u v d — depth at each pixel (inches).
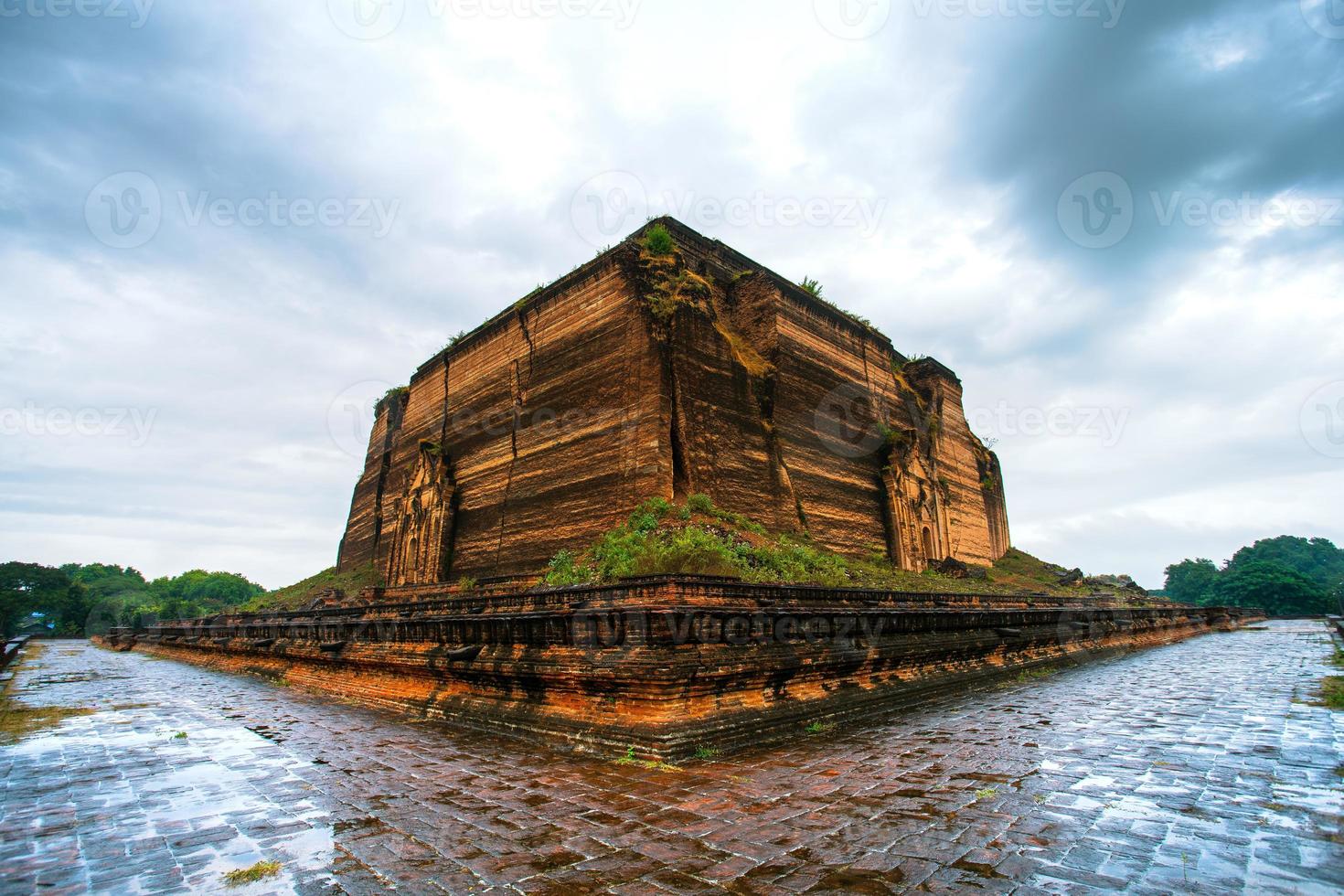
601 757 447.5
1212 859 256.8
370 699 743.1
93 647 2256.4
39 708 721.6
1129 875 244.1
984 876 245.3
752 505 1165.1
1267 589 3806.6
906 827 298.0
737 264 1503.4
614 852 275.7
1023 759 422.0
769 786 367.6
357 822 318.3
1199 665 983.0
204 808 343.0
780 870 253.4
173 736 546.6
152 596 4726.9
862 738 495.2
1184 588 4899.1
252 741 525.3
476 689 613.6
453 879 251.6
